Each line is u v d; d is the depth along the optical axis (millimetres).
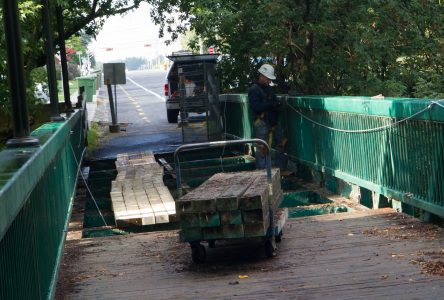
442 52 16875
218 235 7461
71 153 12047
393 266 6988
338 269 7059
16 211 4137
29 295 4816
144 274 7477
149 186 13406
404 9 16203
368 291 6227
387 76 17391
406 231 8500
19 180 4324
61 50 17281
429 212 8734
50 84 11938
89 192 13516
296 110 14164
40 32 18266
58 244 7582
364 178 10875
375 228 8805
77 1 22094
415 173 9016
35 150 5988
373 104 10109
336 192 12398
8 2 6449
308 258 7629
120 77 29234
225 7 17734
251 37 18719
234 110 20078
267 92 14383
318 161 13180
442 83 16688
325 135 12664
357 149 11125
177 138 23734
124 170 15859
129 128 28719
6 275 3945
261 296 6328
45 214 6281
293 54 17219
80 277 7461
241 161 17797
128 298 6582
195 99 20203
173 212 10805
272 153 15188
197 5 17812
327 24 15672
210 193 7738
